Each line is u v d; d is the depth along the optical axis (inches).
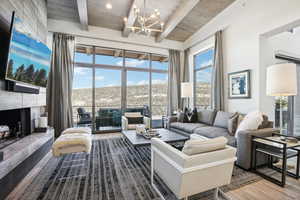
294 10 105.3
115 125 201.2
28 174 83.3
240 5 143.1
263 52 130.0
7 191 63.4
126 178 80.9
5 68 74.0
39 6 121.5
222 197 66.8
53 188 71.3
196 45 205.8
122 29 187.9
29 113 111.2
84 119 186.7
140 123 170.2
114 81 199.8
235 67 149.6
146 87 217.2
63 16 159.8
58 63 161.6
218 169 57.3
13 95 85.5
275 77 84.6
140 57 213.8
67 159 104.9
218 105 161.0
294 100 162.7
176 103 221.3
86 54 186.2
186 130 144.5
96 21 171.2
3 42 76.3
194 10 160.6
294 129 162.9
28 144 85.6
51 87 159.8
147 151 122.0
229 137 107.0
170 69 220.5
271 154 80.7
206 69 200.5
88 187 72.5
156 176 82.7
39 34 122.0
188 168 50.8
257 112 102.9
